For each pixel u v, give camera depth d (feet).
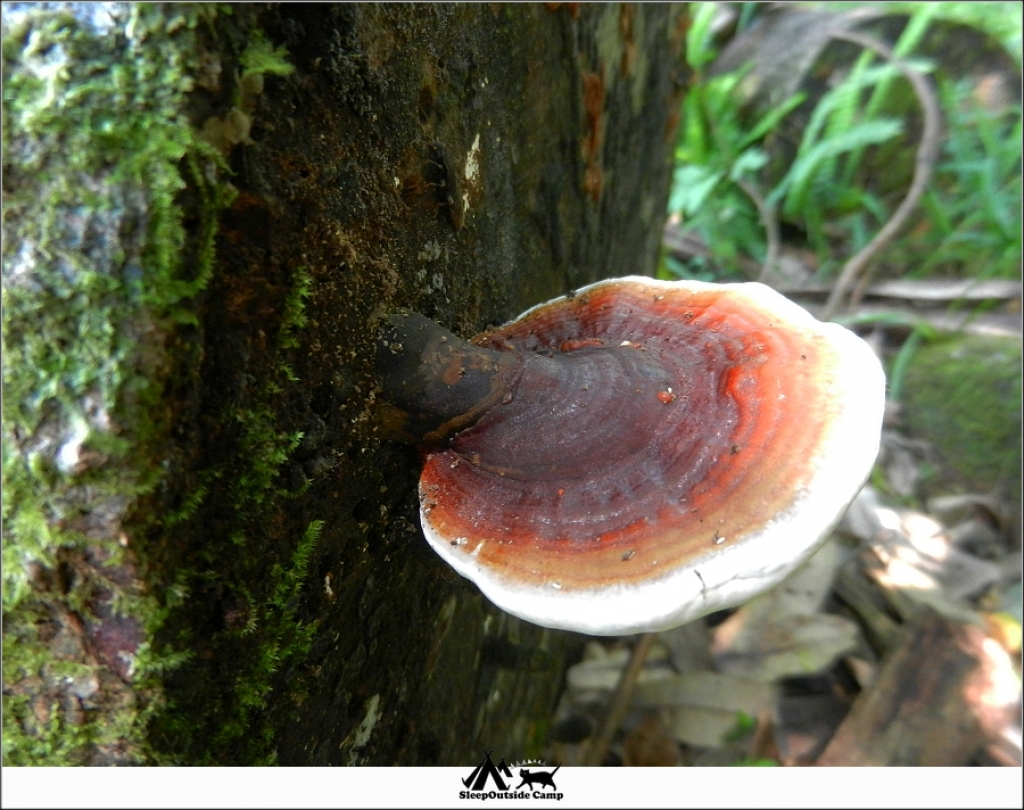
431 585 0.77
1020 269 2.00
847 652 1.31
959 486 1.65
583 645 1.42
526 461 0.61
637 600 0.54
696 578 0.54
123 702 0.44
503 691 1.09
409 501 0.68
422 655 0.79
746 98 2.45
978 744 1.17
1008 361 1.79
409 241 0.63
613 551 0.57
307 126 0.49
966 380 1.79
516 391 0.63
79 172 0.38
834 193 2.32
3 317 0.38
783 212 2.37
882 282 2.14
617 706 1.26
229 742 0.51
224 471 0.46
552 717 1.32
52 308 0.39
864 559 1.48
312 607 0.57
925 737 1.18
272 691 0.54
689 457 0.59
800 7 2.49
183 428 0.42
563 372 0.64
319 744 0.63
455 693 0.92
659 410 0.62
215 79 0.40
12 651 0.43
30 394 0.39
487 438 0.62
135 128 0.38
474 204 0.76
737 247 2.40
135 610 0.42
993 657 1.25
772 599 1.38
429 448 0.64
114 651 0.43
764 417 0.60
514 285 0.92
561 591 0.56
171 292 0.40
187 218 0.40
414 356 0.60
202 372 0.43
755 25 2.54
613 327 0.74
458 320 0.76
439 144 0.66
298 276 0.49
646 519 0.58
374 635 0.68
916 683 1.24
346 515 0.59
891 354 1.98
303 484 0.52
